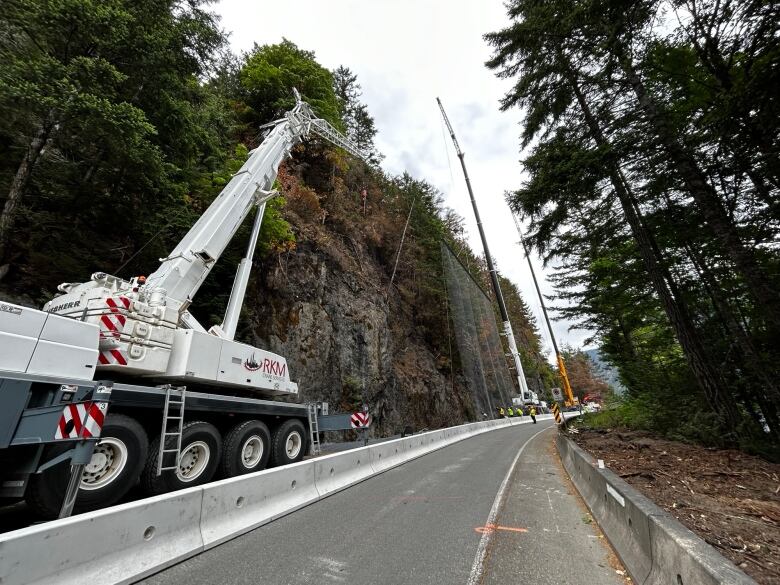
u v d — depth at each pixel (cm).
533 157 1005
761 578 242
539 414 3950
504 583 310
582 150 848
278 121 1091
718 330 1082
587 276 1978
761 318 941
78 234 1126
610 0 654
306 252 1923
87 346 458
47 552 266
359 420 945
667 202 1005
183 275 683
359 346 1967
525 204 983
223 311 1347
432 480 748
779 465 643
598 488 499
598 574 327
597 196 986
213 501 427
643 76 860
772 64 495
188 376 584
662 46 800
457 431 1714
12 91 752
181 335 603
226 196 823
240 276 860
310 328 1719
